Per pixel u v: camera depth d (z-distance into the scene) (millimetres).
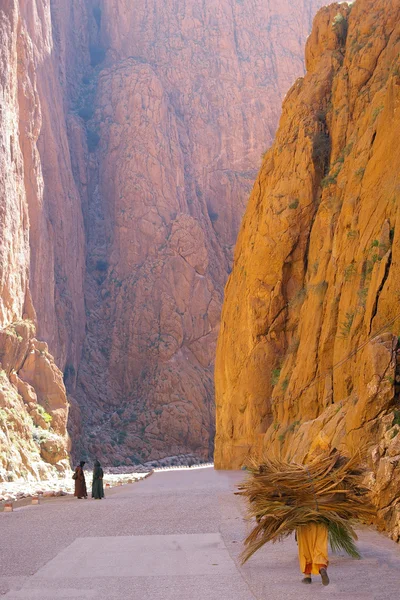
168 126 102812
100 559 9859
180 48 111500
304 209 36344
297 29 117562
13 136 66812
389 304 19859
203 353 91562
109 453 81688
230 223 104125
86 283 94938
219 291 97250
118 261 96000
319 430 19750
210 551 10180
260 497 8703
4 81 65250
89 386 88562
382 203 24016
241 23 115812
